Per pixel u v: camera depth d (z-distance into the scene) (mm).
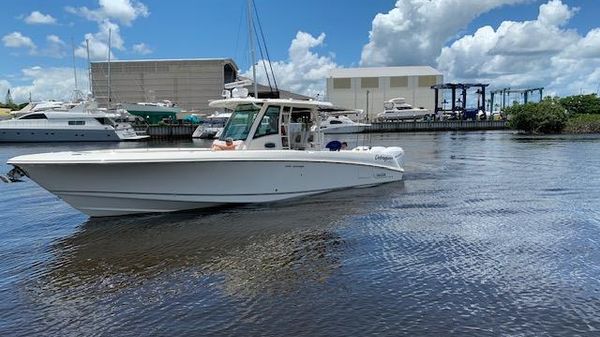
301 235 8547
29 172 9258
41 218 10406
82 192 9547
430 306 5523
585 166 19344
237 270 6809
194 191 10141
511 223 9344
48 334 5062
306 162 11461
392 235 8508
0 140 43844
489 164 20703
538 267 6750
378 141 42312
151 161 9398
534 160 22219
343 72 102000
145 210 10133
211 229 9008
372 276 6480
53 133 45156
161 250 7805
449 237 8336
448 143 38219
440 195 12414
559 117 55656
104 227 9375
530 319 5191
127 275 6699
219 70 89688
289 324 5152
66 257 7555
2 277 6715
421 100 97438
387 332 4938
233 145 11156
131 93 89500
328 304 5621
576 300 5645
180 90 89812
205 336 4941
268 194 11039
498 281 6246
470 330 4957
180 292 6055
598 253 7344
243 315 5383
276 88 13984
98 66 88812
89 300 5883
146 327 5164
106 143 45719
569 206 11000
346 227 9094
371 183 13359
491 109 91625
